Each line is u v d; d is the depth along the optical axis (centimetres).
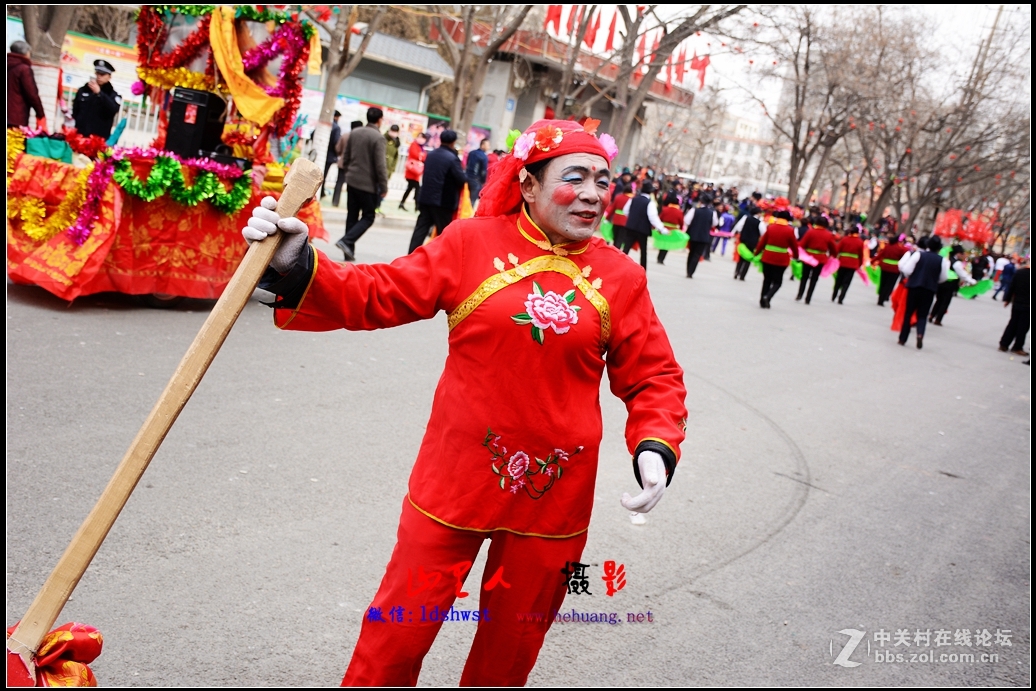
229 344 646
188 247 718
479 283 222
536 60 2736
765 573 422
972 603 427
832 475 590
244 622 313
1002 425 840
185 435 465
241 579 340
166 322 681
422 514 227
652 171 3362
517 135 234
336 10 1738
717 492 521
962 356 1300
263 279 204
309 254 204
